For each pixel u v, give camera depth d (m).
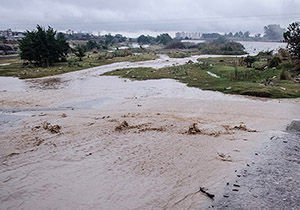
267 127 23.06
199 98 33.50
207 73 52.47
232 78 43.94
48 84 45.25
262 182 14.12
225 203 12.42
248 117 25.92
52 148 18.98
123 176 15.06
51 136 21.27
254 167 15.74
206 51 131.88
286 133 21.50
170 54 116.12
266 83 39.03
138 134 21.50
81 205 12.58
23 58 71.81
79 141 20.20
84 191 13.68
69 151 18.45
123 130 22.47
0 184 14.41
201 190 13.51
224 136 20.88
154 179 14.70
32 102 32.84
